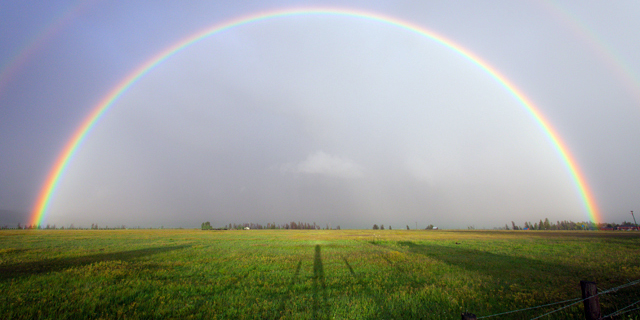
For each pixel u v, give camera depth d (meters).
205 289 12.66
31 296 11.16
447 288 12.80
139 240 44.97
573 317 9.17
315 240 47.94
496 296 11.62
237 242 41.44
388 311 9.97
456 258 23.00
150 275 15.41
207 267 17.97
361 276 15.55
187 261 20.39
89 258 21.72
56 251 26.45
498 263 20.03
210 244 37.00
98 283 13.34
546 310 9.80
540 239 48.69
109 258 21.75
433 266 18.55
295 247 32.84
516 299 11.00
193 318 9.32
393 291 12.60
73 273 15.27
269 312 9.81
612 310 9.92
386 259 21.83
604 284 13.50
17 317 9.06
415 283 14.18
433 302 10.94
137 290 12.21
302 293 12.18
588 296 7.07
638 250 28.03
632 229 135.62
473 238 54.00
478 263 20.08
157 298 11.39
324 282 14.04
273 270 17.28
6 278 14.21
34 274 15.02
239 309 10.08
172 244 36.53
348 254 25.23
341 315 9.54
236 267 18.02
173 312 9.71
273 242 41.88
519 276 15.61
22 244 34.66
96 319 9.09
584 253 25.78
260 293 12.07
